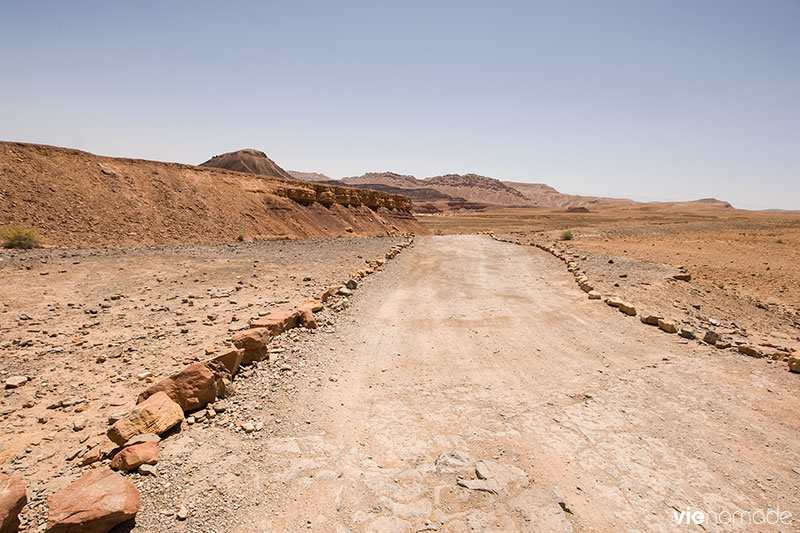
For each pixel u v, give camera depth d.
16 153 25.03
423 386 6.90
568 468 4.66
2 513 3.17
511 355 8.48
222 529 3.55
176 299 11.61
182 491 3.97
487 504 4.00
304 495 4.05
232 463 4.47
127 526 3.50
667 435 5.39
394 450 4.95
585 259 21.78
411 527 3.68
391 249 25.08
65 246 20.80
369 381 7.03
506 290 15.03
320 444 4.96
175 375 5.57
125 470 4.21
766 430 5.57
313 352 8.08
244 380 6.57
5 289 11.40
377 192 62.44
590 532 3.72
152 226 26.47
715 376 7.40
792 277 20.67
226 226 31.16
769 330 11.95
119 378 6.45
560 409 6.09
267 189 41.00
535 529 3.69
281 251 22.80
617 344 9.23
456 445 5.11
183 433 5.00
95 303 10.80
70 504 3.36
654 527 3.81
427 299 13.44
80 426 5.02
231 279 14.64
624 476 4.54
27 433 4.90
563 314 11.74
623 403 6.28
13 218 21.02
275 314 9.24
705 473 4.62
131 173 30.38
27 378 6.34
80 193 25.44
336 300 12.14
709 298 14.54
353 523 3.71
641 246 32.09
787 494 4.30
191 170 35.78
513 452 4.95
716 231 46.12
